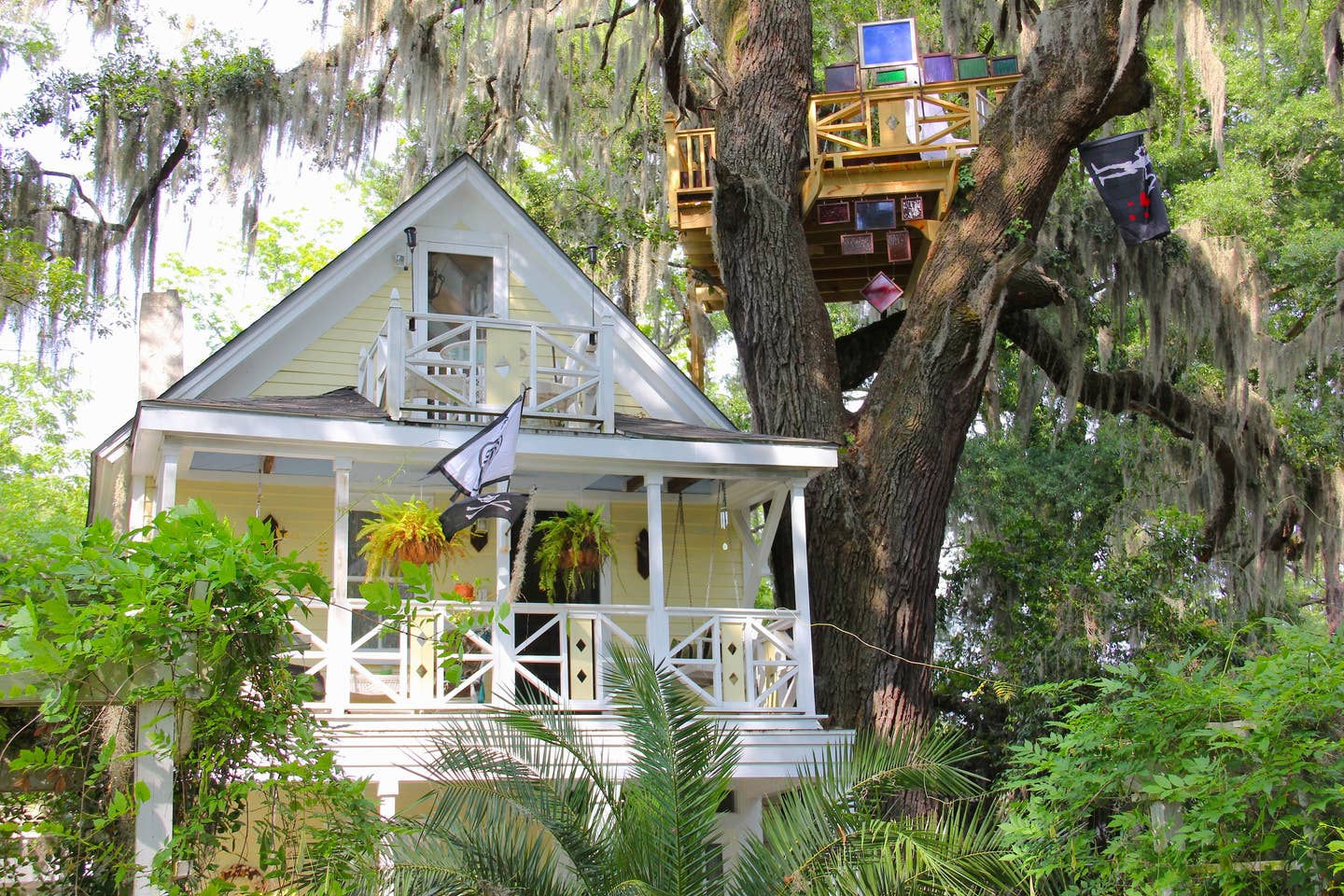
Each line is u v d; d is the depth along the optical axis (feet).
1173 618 46.52
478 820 23.16
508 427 29.78
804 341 41.68
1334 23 48.32
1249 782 20.83
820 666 38.42
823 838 22.58
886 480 39.37
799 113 44.04
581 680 32.89
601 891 22.36
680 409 41.93
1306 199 71.26
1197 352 55.98
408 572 21.12
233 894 21.97
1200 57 43.19
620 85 46.39
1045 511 62.54
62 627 17.78
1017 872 22.94
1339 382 57.77
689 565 41.27
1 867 20.47
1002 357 61.52
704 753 23.15
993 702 46.68
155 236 52.65
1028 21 51.29
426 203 40.04
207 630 19.22
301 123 52.90
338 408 32.71
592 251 44.88
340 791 20.17
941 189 44.04
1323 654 21.77
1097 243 48.83
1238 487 52.11
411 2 49.60
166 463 29.96
